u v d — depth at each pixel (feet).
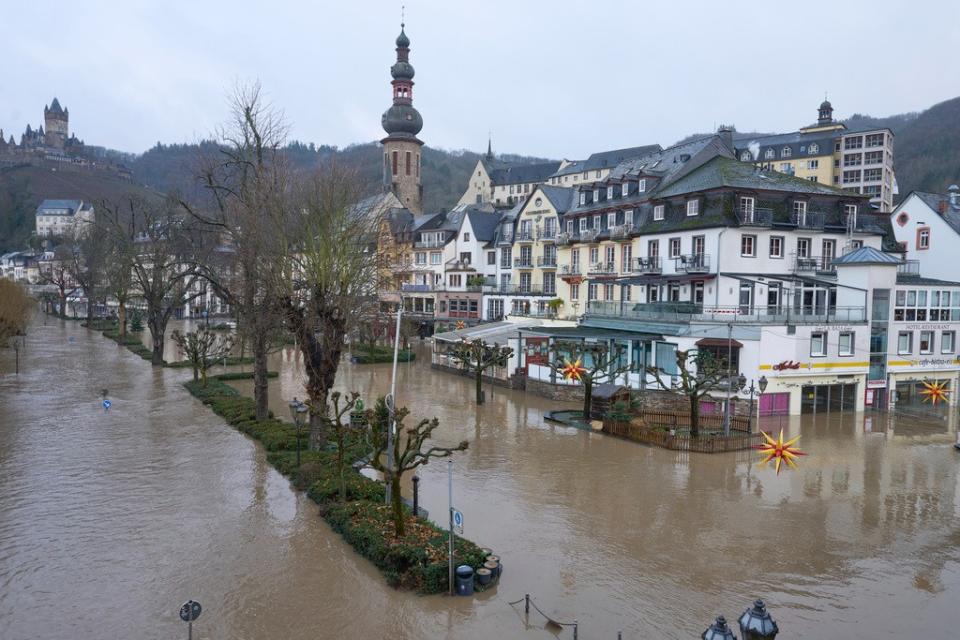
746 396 131.85
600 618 52.85
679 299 163.73
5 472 89.71
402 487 84.58
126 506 76.74
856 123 567.59
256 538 67.77
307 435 104.99
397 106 408.26
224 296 125.29
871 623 53.11
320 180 111.14
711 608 54.75
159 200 335.06
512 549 65.92
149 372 187.32
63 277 394.32
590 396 125.49
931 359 149.38
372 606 54.44
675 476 91.56
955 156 379.14
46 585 57.57
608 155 391.04
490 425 124.57
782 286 155.02
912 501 82.53
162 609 53.78
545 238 239.50
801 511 78.23
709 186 156.25
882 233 168.45
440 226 301.43
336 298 98.48
